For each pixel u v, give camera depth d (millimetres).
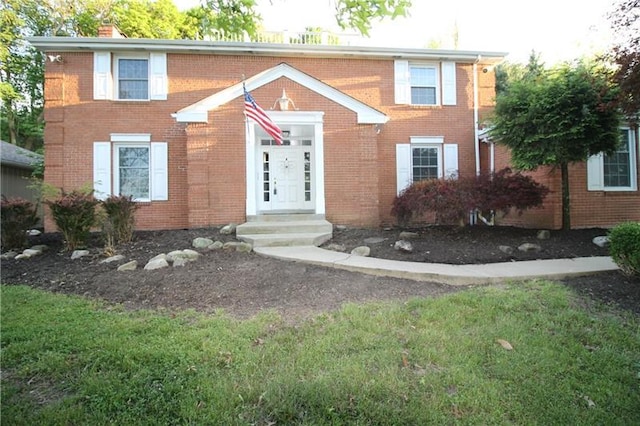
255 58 12570
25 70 21031
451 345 3754
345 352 3633
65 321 4453
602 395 3070
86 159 12000
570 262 6867
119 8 19078
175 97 12289
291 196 12359
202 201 10578
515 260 7281
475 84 13586
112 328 4203
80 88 12008
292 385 3039
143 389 3047
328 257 7227
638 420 2811
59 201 8586
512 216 12273
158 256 7270
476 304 4797
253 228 9406
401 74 13211
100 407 2848
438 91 13500
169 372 3277
